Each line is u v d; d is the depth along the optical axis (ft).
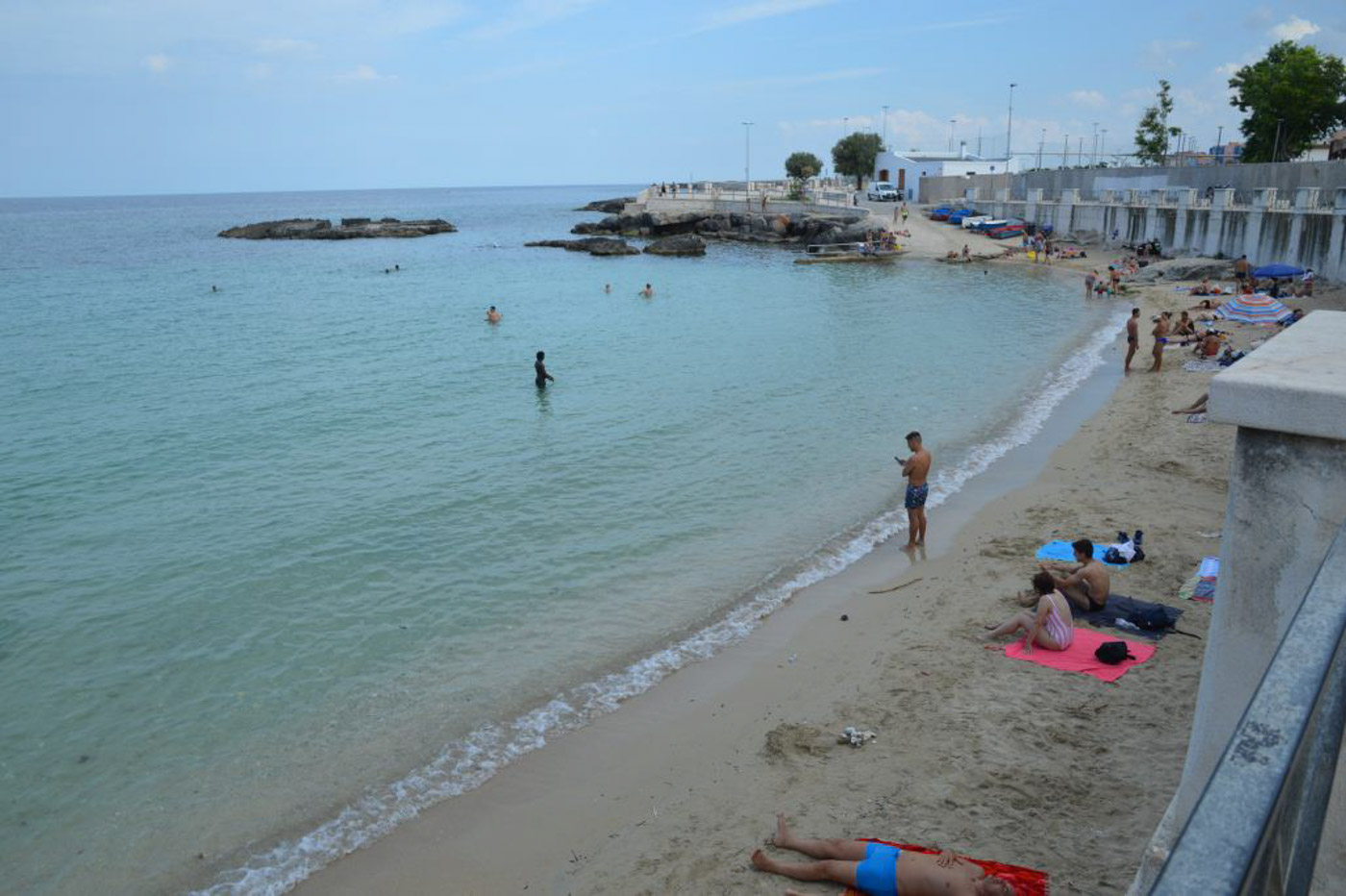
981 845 24.95
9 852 27.86
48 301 171.22
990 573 44.19
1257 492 11.49
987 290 158.10
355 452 69.15
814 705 33.86
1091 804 26.37
